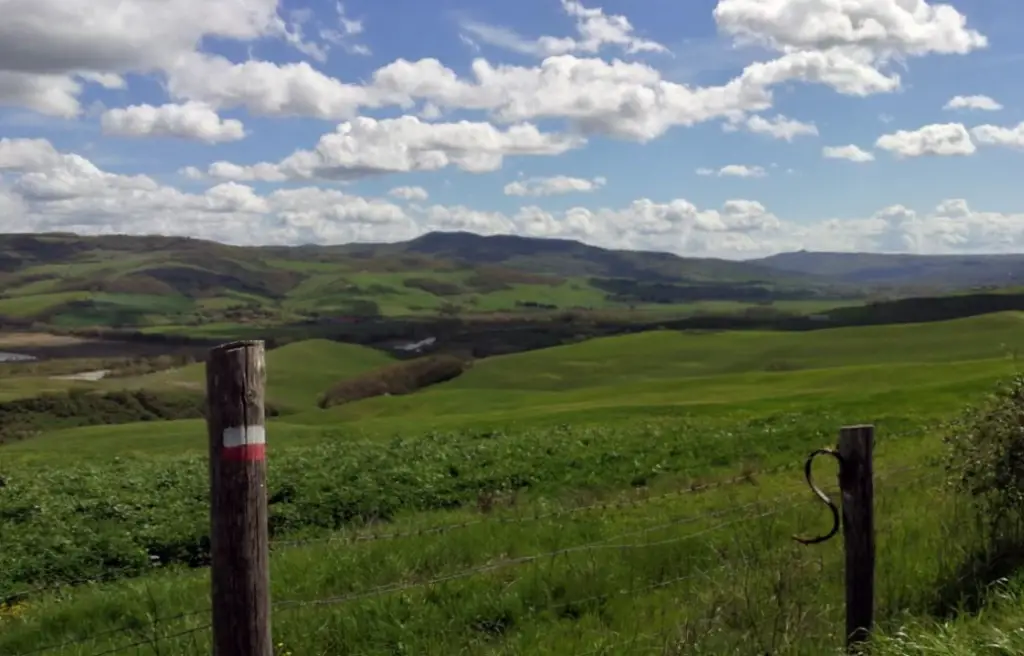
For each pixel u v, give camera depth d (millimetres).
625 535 14133
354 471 27531
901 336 120812
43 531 22125
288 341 187250
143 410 106688
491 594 11312
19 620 13820
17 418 99938
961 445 11641
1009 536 11172
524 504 21812
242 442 5422
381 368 126000
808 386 64375
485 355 164125
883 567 11000
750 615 9070
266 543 5539
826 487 17641
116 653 10477
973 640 7855
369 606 10875
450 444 32781
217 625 5500
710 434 31141
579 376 115250
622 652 9109
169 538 21797
